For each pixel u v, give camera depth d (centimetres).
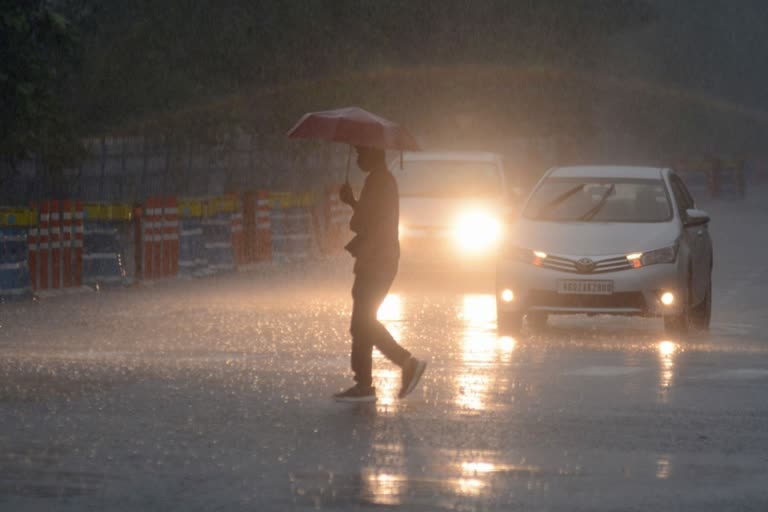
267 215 6506
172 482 1930
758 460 2133
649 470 2047
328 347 3488
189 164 8075
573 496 1872
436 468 2038
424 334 3859
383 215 2648
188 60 7631
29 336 3691
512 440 2266
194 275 5812
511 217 4156
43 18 5566
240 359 3228
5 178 6512
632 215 4097
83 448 2156
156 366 3088
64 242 5025
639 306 3869
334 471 2009
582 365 3200
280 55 8038
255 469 2017
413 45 9644
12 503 1806
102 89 7231
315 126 2652
